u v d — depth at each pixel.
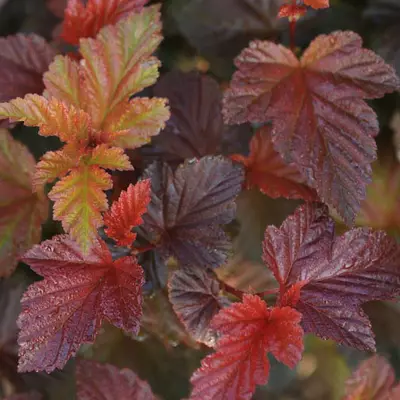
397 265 0.74
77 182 0.72
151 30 0.74
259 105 0.75
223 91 0.80
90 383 0.75
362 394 0.76
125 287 0.72
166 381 0.76
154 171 0.75
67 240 0.72
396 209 0.78
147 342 0.77
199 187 0.74
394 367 0.77
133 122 0.73
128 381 0.76
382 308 0.77
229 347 0.71
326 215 0.73
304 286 0.73
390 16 0.81
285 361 0.71
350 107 0.74
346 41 0.75
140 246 0.74
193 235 0.74
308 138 0.74
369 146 0.74
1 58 0.77
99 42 0.74
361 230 0.74
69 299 0.72
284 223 0.73
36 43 0.78
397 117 0.79
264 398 0.77
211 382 0.71
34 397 0.76
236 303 0.71
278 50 0.75
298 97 0.75
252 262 0.76
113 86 0.74
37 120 0.72
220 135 0.78
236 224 0.77
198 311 0.73
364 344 0.72
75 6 0.75
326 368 0.78
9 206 0.76
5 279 0.78
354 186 0.74
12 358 0.77
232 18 0.81
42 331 0.71
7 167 0.76
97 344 0.77
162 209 0.74
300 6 0.75
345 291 0.73
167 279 0.75
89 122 0.73
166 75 0.79
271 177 0.77
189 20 0.82
